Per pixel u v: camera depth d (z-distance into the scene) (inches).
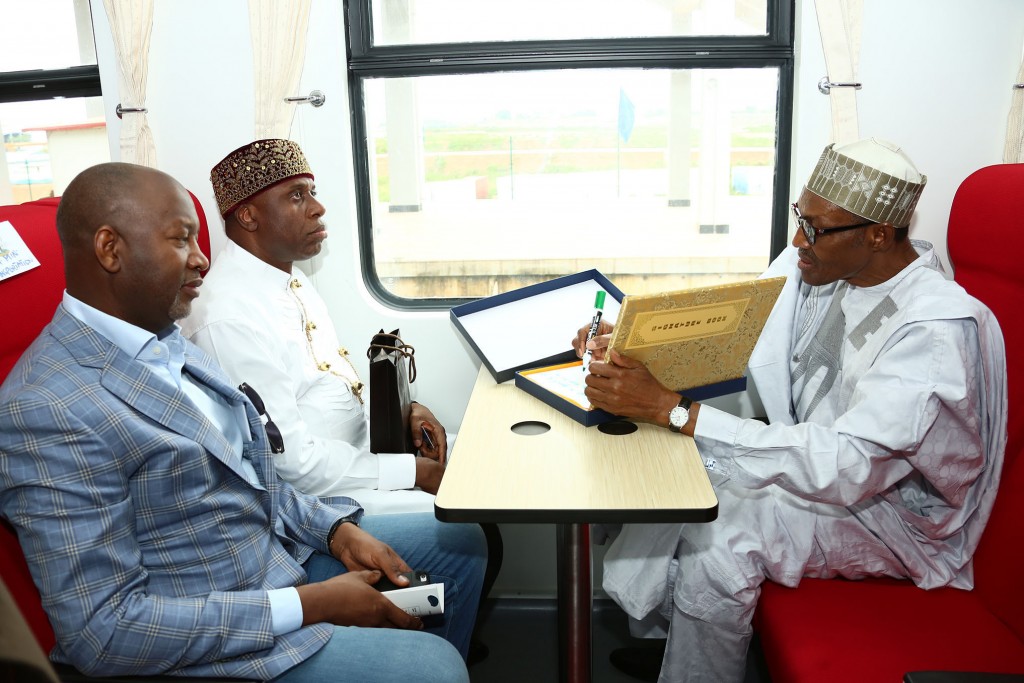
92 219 46.3
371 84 88.0
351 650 49.0
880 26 80.4
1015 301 65.7
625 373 56.9
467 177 91.4
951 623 58.4
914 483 65.5
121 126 86.0
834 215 63.6
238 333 66.3
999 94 80.8
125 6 82.8
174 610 45.3
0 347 54.6
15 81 90.9
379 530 66.5
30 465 42.9
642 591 68.0
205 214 85.8
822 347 72.4
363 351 92.6
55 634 44.6
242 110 86.1
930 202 83.9
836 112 81.8
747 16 84.5
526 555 95.3
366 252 92.4
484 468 52.3
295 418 67.4
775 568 64.1
